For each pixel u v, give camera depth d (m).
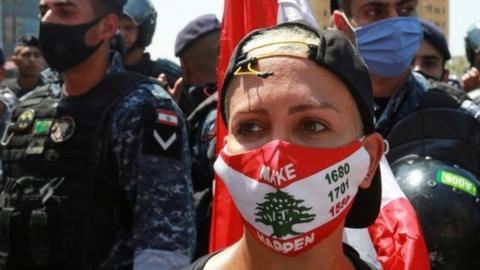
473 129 2.37
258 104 1.27
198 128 3.18
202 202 3.11
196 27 4.08
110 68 2.49
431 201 2.01
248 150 1.31
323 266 1.37
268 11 2.18
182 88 4.02
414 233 1.82
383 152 1.44
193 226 2.39
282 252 1.33
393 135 2.38
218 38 4.10
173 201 2.32
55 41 2.46
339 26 1.95
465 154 2.34
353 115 1.34
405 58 2.71
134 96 2.40
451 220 1.99
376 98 2.76
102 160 2.36
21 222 2.39
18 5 30.14
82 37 2.46
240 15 2.21
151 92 2.42
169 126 2.38
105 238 2.36
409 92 2.63
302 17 2.17
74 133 2.38
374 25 2.73
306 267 1.36
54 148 2.40
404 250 1.80
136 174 2.32
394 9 2.75
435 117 2.38
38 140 2.44
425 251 1.82
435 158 2.30
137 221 2.30
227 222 2.10
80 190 2.35
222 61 2.23
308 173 1.28
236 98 1.31
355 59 1.33
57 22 2.46
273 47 1.29
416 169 2.11
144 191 2.30
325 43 1.28
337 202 1.33
